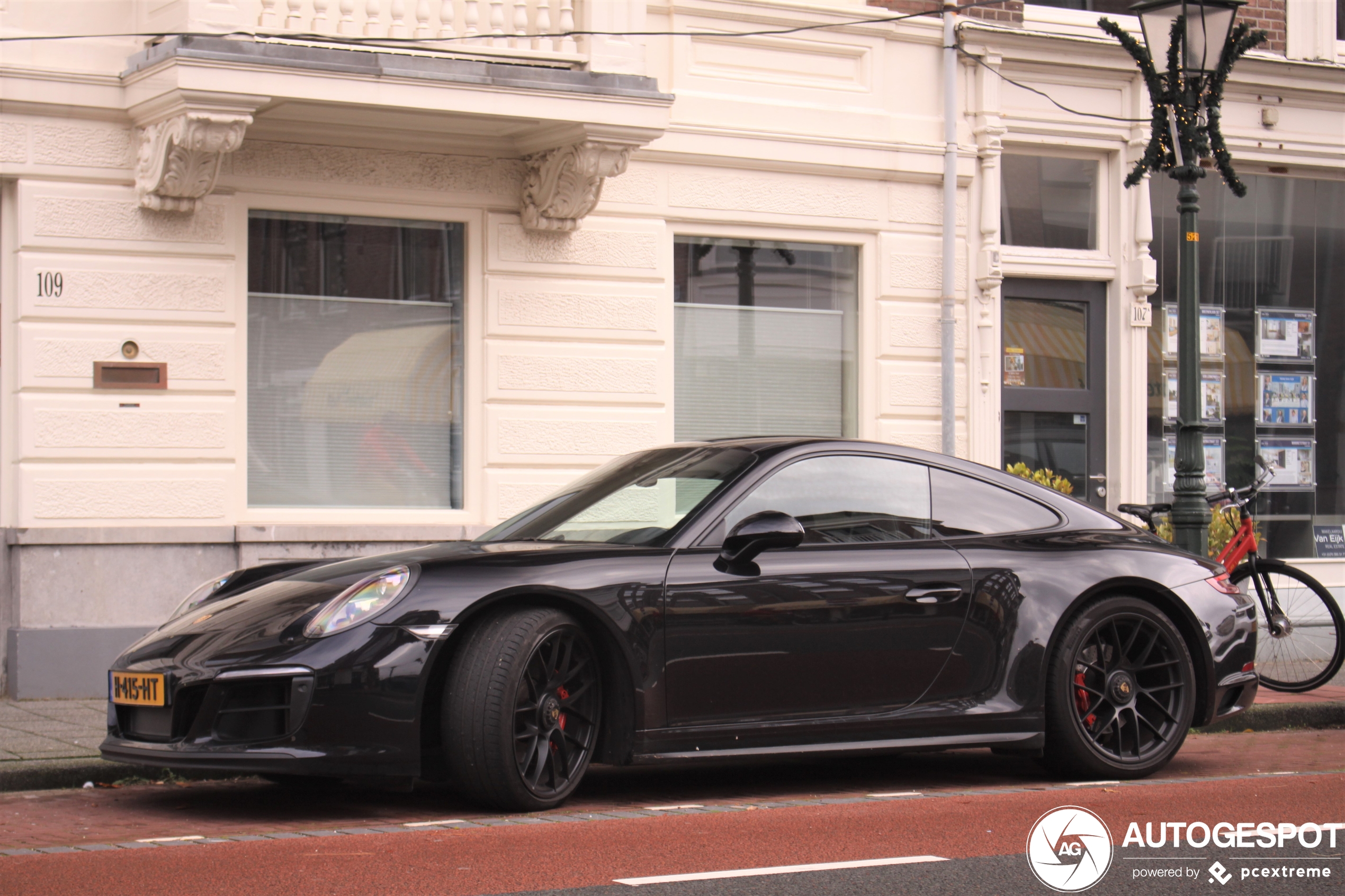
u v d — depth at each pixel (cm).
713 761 558
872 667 582
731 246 1107
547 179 996
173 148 884
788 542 557
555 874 435
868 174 1131
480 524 1007
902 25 1143
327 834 500
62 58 896
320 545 956
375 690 512
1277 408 1305
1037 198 1207
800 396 1130
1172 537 1145
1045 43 1177
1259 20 1280
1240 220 1297
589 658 549
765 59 1106
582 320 1041
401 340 1005
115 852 472
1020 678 607
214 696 519
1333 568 1305
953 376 1151
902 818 532
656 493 606
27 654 877
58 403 896
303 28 920
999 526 634
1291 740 797
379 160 983
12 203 899
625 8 989
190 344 928
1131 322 1222
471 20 959
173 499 922
